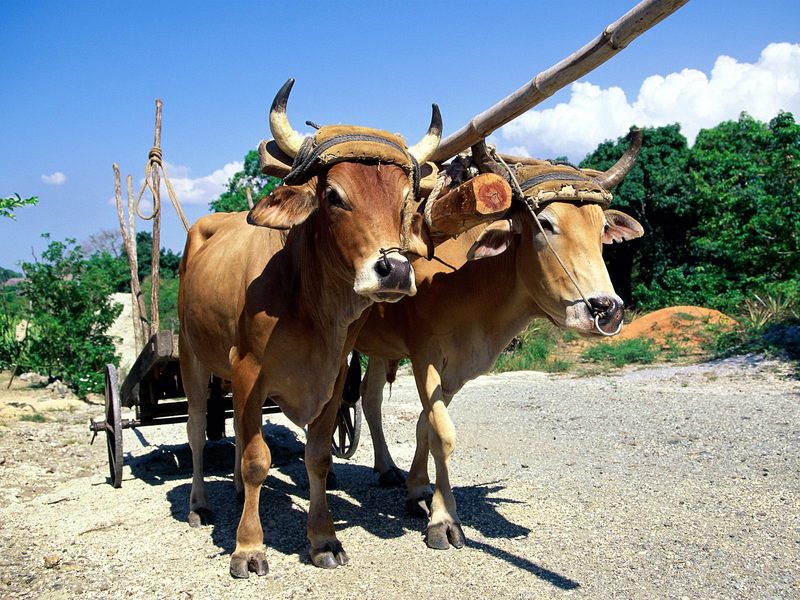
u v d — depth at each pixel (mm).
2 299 15438
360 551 4801
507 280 4957
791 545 4668
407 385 13461
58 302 14180
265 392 4535
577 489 6047
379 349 5555
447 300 5043
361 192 3838
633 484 6156
